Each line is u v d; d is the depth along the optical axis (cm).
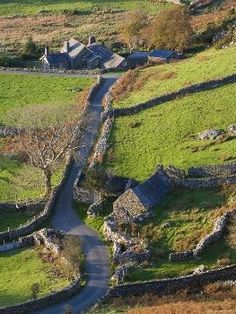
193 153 9825
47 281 7231
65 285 7025
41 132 11488
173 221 8012
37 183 10244
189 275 6938
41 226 8675
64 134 11006
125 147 10575
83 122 11656
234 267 6994
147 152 10294
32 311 6644
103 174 9162
